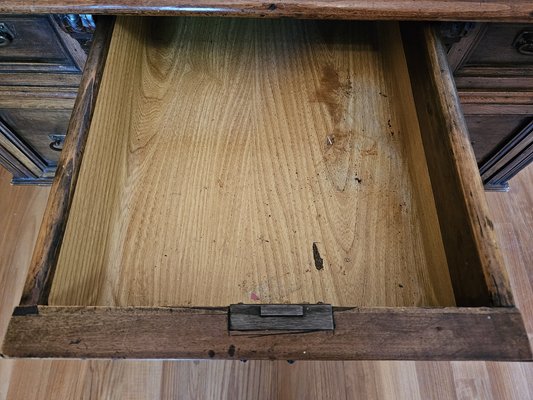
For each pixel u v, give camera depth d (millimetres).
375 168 601
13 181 1051
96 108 508
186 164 598
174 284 518
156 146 608
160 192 574
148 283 517
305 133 630
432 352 369
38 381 860
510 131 803
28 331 371
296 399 861
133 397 854
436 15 488
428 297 512
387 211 569
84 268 481
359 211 570
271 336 373
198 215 561
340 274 528
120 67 585
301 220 563
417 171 572
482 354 370
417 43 561
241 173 595
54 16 541
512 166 941
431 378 884
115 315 377
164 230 549
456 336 373
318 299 513
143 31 679
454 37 557
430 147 529
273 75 680
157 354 370
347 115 644
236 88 666
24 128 823
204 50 701
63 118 784
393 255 541
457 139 472
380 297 515
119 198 565
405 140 615
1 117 780
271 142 621
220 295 513
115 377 870
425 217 545
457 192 461
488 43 589
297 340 372
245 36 720
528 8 488
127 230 547
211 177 590
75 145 471
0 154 899
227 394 862
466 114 743
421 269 531
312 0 484
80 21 541
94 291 499
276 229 556
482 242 419
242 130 629
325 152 614
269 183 589
